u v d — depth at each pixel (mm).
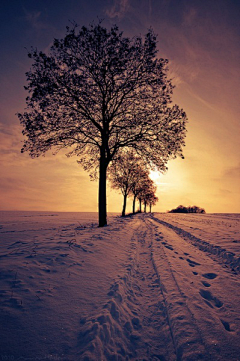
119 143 15219
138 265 6254
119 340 2768
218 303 3703
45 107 12602
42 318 2871
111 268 5305
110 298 3635
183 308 3488
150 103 13789
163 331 3059
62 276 4297
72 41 12414
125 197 33875
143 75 13594
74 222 20172
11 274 4008
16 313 2871
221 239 9117
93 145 16172
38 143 13719
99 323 2861
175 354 2549
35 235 9156
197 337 2719
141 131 14367
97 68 12906
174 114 13359
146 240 10375
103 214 14102
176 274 5148
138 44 12953
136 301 4027
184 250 7906
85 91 13109
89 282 4238
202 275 5176
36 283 3826
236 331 2826
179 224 17438
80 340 2537
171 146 13828
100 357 2297
